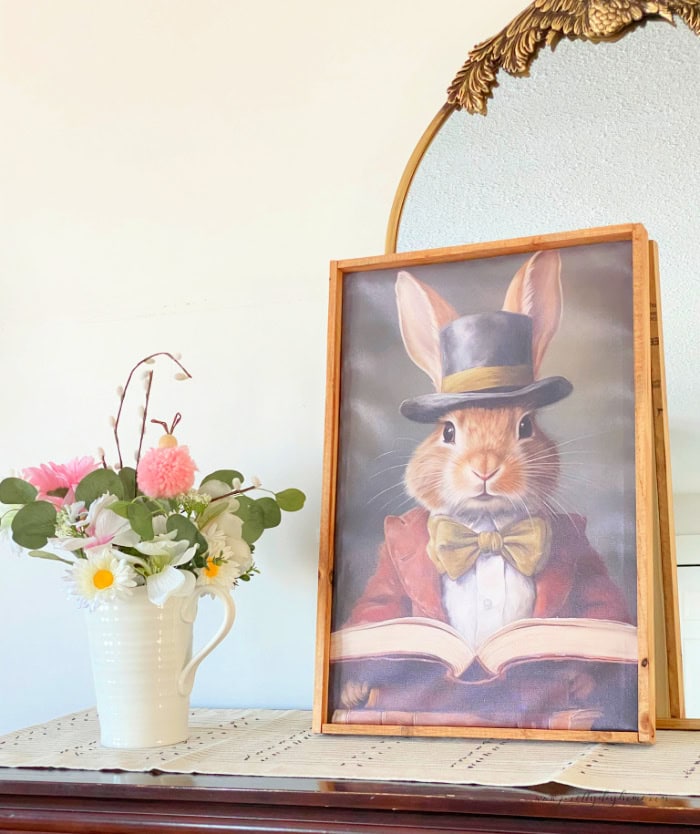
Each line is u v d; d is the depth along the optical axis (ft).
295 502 4.24
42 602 5.19
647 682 3.54
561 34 4.53
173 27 5.34
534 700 3.70
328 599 4.06
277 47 5.15
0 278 5.53
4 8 5.56
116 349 5.29
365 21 4.99
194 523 3.94
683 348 4.22
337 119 5.01
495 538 3.92
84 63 5.49
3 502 3.89
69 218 5.46
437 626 3.91
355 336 4.36
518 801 2.74
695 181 4.31
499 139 4.61
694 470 4.10
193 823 3.00
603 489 3.82
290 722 4.25
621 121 4.43
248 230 5.13
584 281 4.04
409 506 4.09
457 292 4.24
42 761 3.47
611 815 2.65
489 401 4.08
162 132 5.33
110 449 5.22
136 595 3.79
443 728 3.74
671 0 4.32
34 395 5.40
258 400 4.99
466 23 4.81
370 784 2.98
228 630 3.95
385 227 4.87
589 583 3.75
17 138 5.55
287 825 2.91
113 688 3.78
